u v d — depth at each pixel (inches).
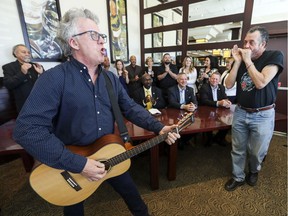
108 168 34.6
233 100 106.8
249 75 49.8
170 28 153.9
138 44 183.0
